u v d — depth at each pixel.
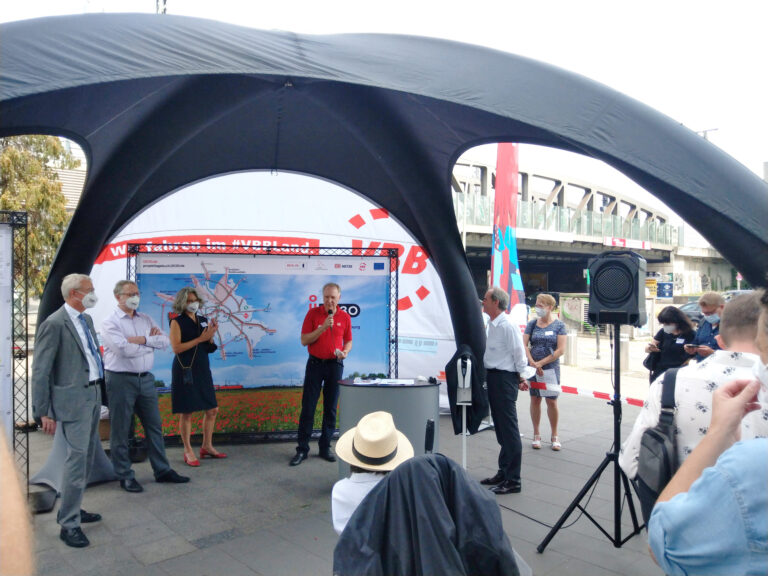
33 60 2.91
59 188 14.40
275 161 6.99
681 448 2.35
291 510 4.72
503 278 7.93
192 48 3.20
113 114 5.06
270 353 6.78
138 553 3.93
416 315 7.92
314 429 6.92
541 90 3.46
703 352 5.67
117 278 7.15
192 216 7.37
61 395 4.12
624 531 4.36
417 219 6.68
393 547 1.89
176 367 5.82
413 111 5.51
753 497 1.23
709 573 1.27
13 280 4.74
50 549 3.98
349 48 3.52
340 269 6.87
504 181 7.88
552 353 6.52
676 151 3.25
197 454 6.31
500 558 1.91
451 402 6.28
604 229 35.06
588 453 6.43
